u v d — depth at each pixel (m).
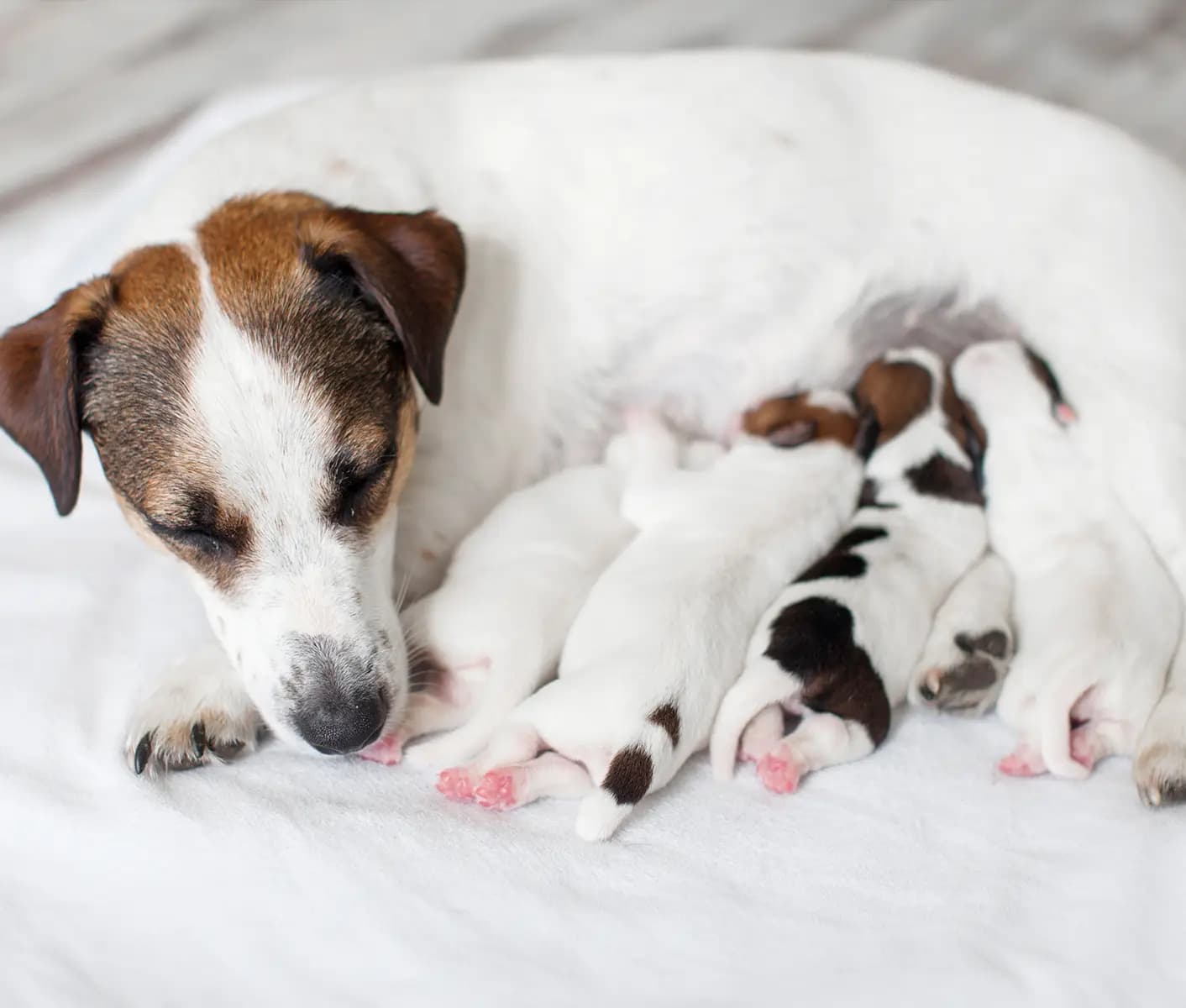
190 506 0.77
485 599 0.82
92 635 0.85
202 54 1.27
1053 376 0.90
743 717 0.79
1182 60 1.25
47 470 0.79
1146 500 0.86
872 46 1.29
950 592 0.86
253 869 0.75
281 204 0.84
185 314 0.78
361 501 0.79
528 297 0.90
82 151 1.17
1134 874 0.75
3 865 0.76
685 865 0.76
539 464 0.92
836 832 0.77
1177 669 0.82
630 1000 0.71
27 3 1.28
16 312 1.05
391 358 0.81
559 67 0.93
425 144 0.90
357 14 1.32
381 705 0.78
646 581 0.81
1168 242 0.89
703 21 1.32
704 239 0.91
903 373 0.90
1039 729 0.80
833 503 0.87
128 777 0.79
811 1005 0.71
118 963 0.73
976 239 0.91
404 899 0.74
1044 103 0.93
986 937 0.74
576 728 0.77
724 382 0.93
